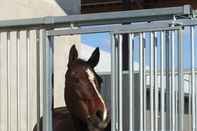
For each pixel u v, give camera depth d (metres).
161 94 4.00
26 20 4.54
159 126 4.05
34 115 6.36
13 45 5.73
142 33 4.12
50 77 4.55
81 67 4.64
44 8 7.75
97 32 4.27
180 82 3.97
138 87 4.25
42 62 4.60
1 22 4.62
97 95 4.53
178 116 3.97
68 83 4.68
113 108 4.19
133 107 4.13
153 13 4.09
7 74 4.80
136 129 4.20
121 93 4.18
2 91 5.64
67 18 4.38
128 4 12.41
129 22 4.30
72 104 4.62
